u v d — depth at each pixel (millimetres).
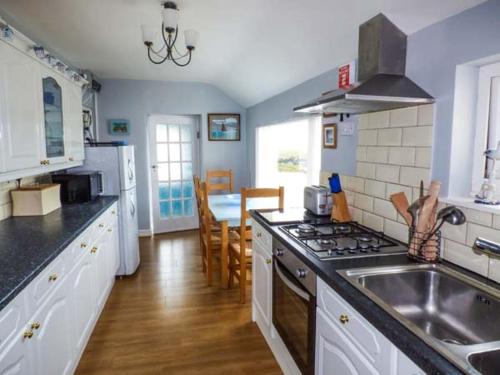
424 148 1656
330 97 1617
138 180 5027
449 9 1473
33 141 2139
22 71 1993
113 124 4844
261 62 3338
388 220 1919
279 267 1898
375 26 1735
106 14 2459
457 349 877
